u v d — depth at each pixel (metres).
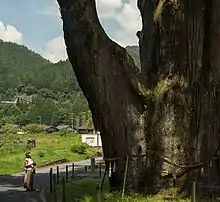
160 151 13.56
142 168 13.59
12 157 46.88
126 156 13.66
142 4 16.00
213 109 14.03
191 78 13.78
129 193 13.36
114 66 13.62
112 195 13.05
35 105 127.12
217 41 13.91
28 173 20.97
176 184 13.42
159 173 13.45
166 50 13.86
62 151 59.38
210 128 13.98
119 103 13.65
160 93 13.66
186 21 13.70
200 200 12.73
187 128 13.67
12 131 70.94
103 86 13.43
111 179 14.09
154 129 13.66
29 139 69.44
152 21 14.58
